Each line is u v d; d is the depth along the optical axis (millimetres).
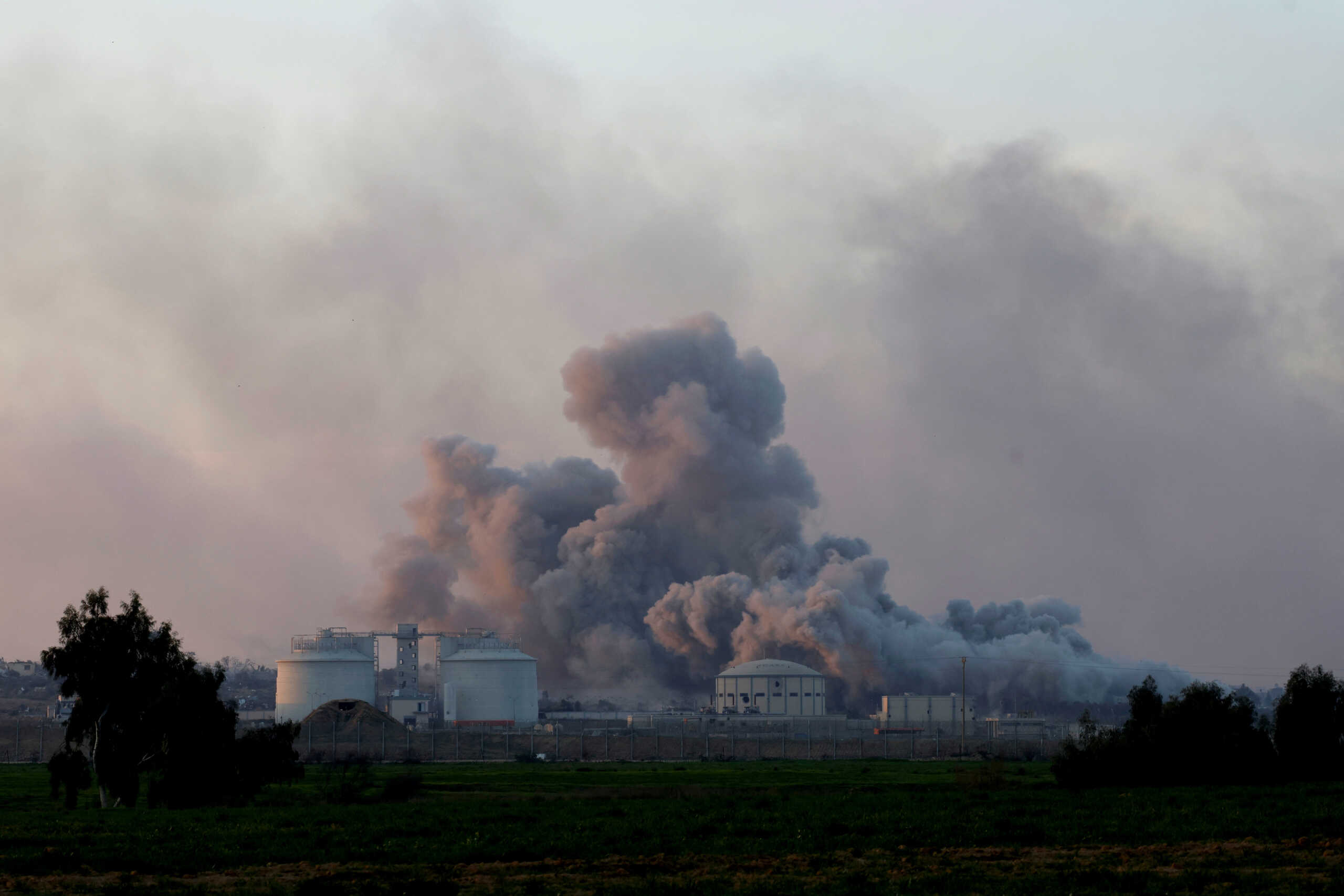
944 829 173250
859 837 167375
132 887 131875
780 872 140125
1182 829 168750
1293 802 199625
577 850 157125
